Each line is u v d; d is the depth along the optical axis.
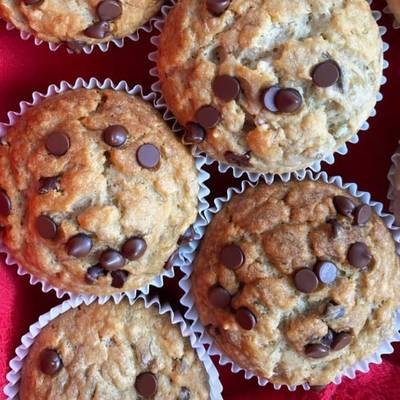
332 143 0.23
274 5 0.22
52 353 0.24
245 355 0.23
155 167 0.23
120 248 0.23
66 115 0.23
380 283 0.23
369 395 0.26
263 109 0.22
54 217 0.22
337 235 0.23
